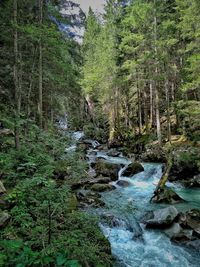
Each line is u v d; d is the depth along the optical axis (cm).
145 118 3011
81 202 1143
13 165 1055
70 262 453
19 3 1470
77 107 3531
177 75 2609
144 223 1045
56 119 3428
